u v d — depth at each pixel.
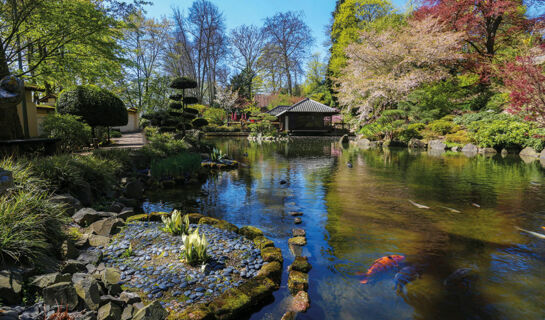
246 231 3.90
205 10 40.28
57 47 7.73
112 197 5.33
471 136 15.77
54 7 7.09
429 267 3.07
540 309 2.37
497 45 21.80
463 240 3.78
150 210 5.20
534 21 19.00
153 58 26.45
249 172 9.20
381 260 3.19
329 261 3.22
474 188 6.80
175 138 15.02
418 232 4.07
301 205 5.50
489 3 18.64
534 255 3.34
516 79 12.19
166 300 2.33
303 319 2.25
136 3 8.47
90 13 7.44
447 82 21.06
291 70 48.50
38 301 2.00
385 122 20.64
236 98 39.38
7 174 2.75
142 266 2.85
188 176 7.98
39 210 3.07
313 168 9.90
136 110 23.22
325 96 39.91
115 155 7.23
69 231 3.31
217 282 2.64
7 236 2.38
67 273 2.35
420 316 2.29
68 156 5.42
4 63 7.22
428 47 18.48
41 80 9.07
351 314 2.32
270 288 2.58
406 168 9.78
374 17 33.72
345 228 4.26
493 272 2.96
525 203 5.50
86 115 9.90
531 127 13.40
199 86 43.16
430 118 19.34
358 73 22.97
